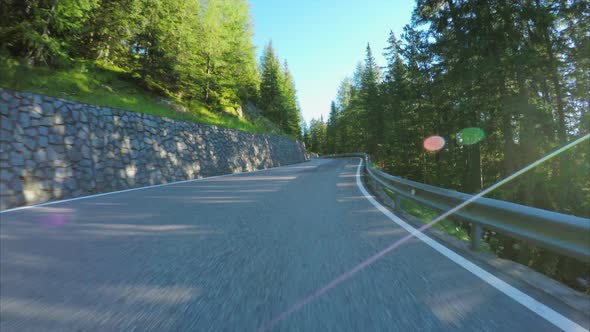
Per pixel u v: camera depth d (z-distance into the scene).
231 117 28.48
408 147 30.42
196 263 2.83
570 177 14.20
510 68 13.41
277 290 2.25
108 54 19.19
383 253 3.17
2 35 10.34
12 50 10.91
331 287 2.31
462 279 2.50
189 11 17.70
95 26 15.81
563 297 2.13
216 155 17.34
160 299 2.09
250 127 29.52
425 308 1.99
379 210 5.77
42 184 6.88
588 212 13.98
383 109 39.47
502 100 14.30
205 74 22.86
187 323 1.77
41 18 10.89
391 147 34.47
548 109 13.94
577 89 14.26
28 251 3.14
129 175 10.01
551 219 2.35
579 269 12.40
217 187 9.55
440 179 24.84
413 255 3.12
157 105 17.09
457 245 3.49
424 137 27.56
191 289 2.26
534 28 13.49
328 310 1.95
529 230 2.61
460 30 14.68
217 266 2.75
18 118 6.62
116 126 9.93
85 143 8.41
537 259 13.05
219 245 3.41
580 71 13.87
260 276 2.52
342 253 3.16
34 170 6.74
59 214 5.15
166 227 4.26
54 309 1.93
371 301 2.08
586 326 1.76
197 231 4.05
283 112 55.94
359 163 28.53
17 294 2.14
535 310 1.96
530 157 14.26
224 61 24.62
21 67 9.83
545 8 12.54
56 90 10.27
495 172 21.72
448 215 4.00
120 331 1.67
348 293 2.21
